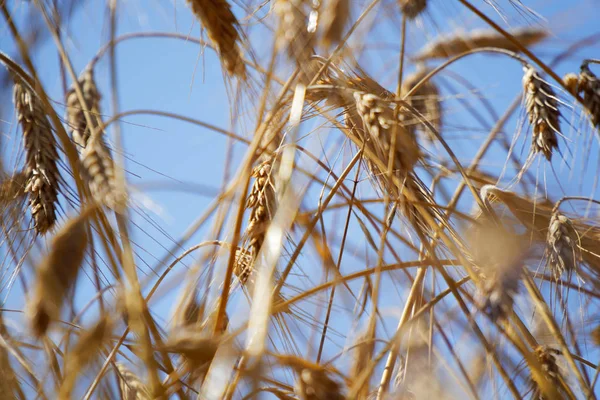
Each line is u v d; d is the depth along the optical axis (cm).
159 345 71
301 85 77
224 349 68
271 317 77
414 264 78
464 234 78
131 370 75
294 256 79
